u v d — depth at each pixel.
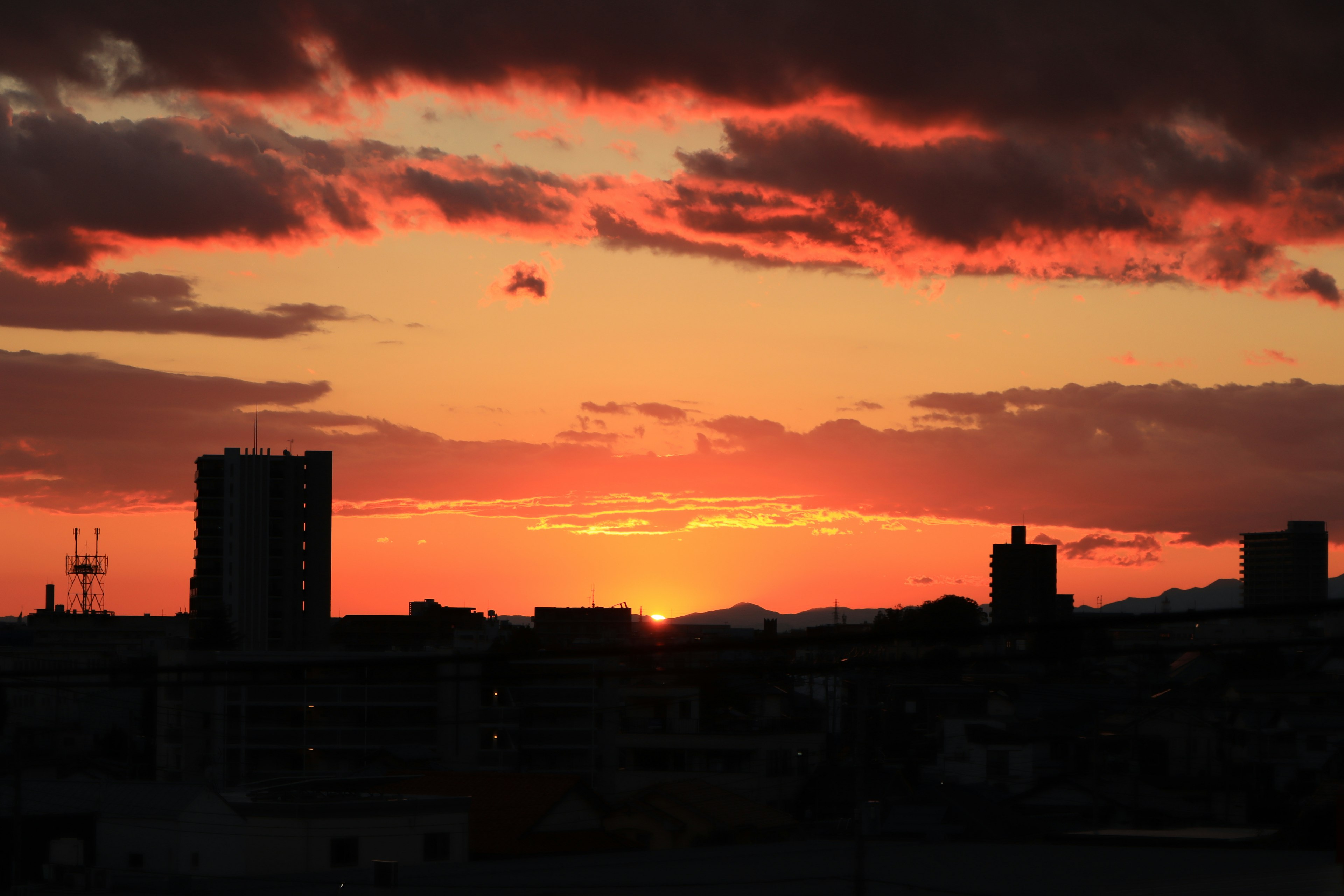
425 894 31.89
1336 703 73.50
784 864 30.80
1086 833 38.31
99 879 37.94
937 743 70.50
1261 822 55.66
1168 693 72.12
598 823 52.34
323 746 75.25
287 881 35.88
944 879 27.14
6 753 71.00
